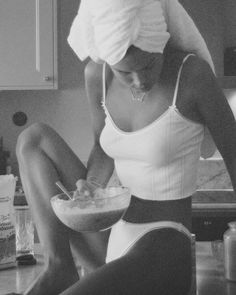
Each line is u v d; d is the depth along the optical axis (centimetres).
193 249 143
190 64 138
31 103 400
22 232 168
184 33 139
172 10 136
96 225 127
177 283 135
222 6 375
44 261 159
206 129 152
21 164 157
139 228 140
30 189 154
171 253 133
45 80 356
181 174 142
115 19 122
